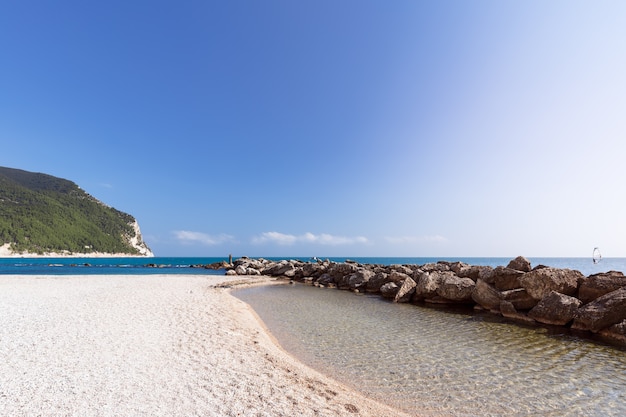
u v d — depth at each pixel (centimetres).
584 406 865
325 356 1246
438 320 2012
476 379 1041
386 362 1191
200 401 736
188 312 1814
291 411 729
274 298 2870
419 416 789
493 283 2503
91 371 867
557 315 1847
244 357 1097
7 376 808
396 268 4291
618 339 1555
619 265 12488
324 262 5531
